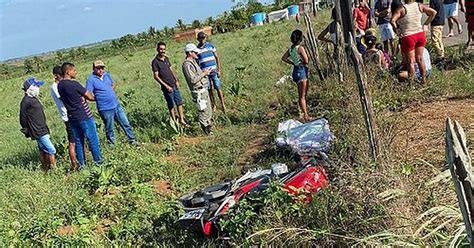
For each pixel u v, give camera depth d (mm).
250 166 8023
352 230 4461
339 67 9336
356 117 7191
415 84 9344
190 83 10539
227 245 5160
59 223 6633
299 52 9438
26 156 11703
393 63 11406
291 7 49125
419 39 9445
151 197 7387
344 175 5008
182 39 49500
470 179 2518
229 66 19719
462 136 2541
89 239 6160
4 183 9375
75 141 9648
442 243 3572
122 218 6891
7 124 18422
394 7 9461
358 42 11016
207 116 10609
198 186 7898
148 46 51500
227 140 9805
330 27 10930
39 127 9883
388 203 4391
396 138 6477
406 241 3756
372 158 5270
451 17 15047
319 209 4770
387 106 8438
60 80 9555
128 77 24797
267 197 5078
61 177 9266
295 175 5453
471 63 10695
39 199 8016
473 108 7926
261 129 10258
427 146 6324
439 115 7816
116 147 10328
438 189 4375
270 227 4836
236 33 40938
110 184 8344
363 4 13414
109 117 10289
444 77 9648
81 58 53406
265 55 21438
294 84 12789
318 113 9883
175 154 9773
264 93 13172
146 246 5957
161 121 12062
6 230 6691
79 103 9406
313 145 7203
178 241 5707
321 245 4562
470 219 2535
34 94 9867
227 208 5371
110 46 59688
